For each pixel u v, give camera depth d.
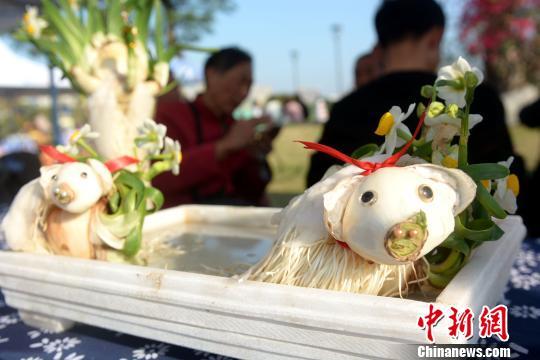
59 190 0.58
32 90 3.98
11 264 0.63
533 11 3.44
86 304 0.58
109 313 0.56
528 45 3.49
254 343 0.47
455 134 0.50
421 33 1.06
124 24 0.82
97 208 0.63
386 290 0.48
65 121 4.60
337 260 0.48
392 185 0.40
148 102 0.79
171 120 1.43
